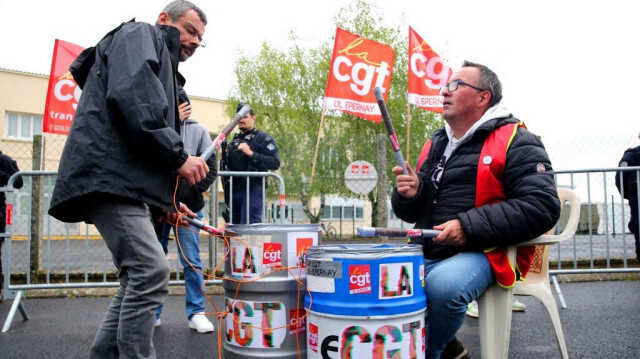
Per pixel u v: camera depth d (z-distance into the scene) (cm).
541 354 294
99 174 184
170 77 210
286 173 1433
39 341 332
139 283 193
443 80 674
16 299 394
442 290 202
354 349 179
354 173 701
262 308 218
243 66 1958
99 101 192
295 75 1922
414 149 1653
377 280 179
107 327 212
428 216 244
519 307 423
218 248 533
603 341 318
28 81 1923
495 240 206
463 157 231
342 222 1697
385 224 677
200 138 350
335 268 184
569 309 422
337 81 644
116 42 194
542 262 277
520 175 213
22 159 1886
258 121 1923
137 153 191
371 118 648
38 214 512
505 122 226
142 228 195
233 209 502
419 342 189
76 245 618
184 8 235
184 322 392
